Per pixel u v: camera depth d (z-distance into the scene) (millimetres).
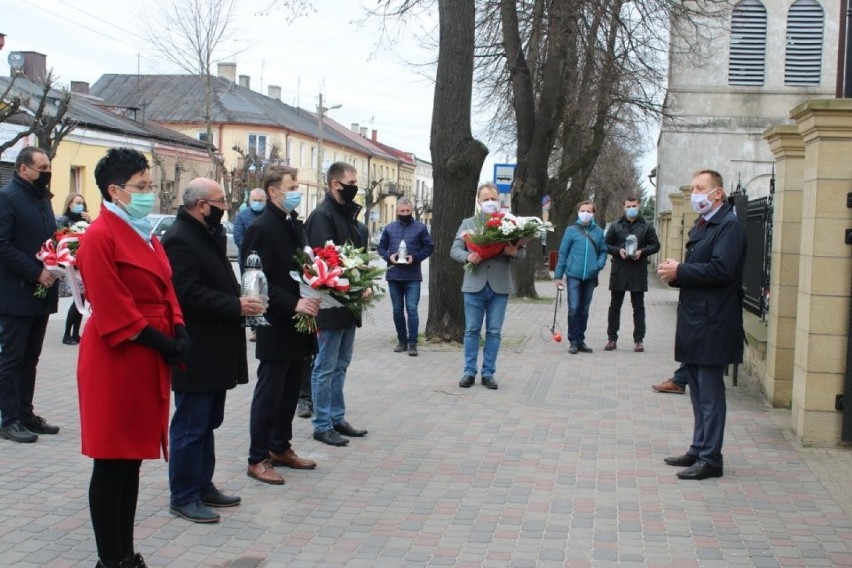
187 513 5316
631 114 24234
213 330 5250
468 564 4707
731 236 6121
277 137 62062
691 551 4906
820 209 7035
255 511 5527
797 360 7504
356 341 13234
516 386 9789
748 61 31703
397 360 11438
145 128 42312
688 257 6461
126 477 4453
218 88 63125
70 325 12008
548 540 5074
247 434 7453
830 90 31422
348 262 6332
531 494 5930
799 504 5754
